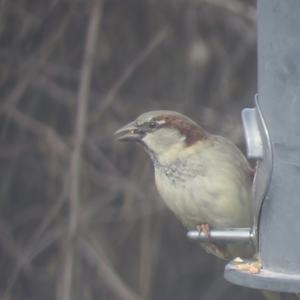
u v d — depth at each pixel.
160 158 8.48
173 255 13.97
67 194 12.41
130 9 13.52
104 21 13.45
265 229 7.60
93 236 12.82
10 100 12.99
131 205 13.09
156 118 8.55
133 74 13.50
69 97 13.30
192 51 13.47
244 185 8.36
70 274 12.03
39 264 13.67
